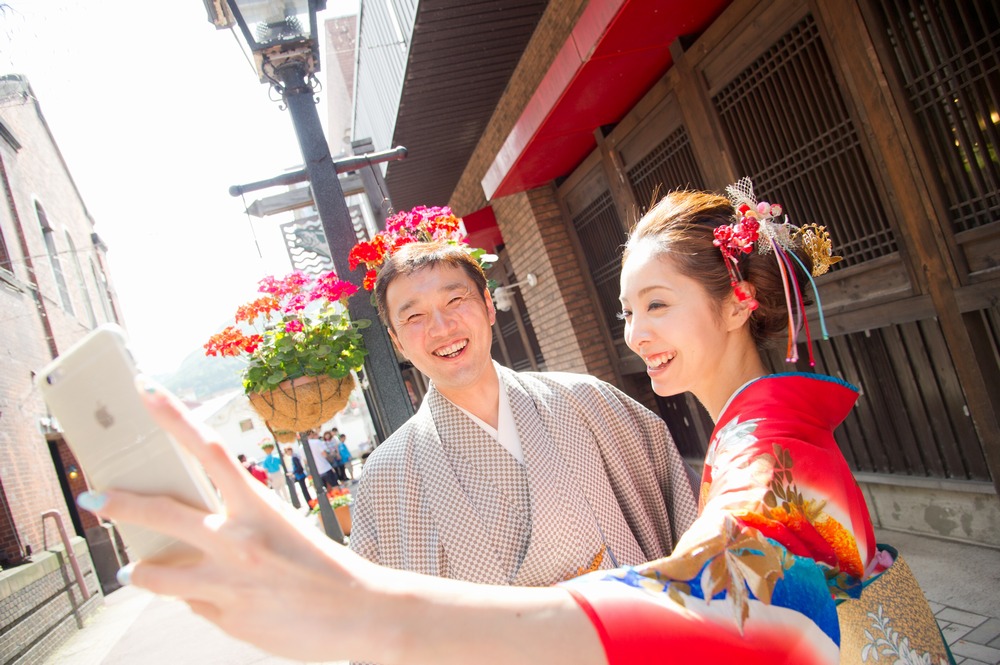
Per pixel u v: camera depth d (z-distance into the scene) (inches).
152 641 285.9
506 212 313.3
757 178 172.2
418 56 235.6
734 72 168.1
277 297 136.6
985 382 132.2
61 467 504.4
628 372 267.3
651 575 31.0
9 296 419.2
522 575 70.2
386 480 76.0
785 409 42.6
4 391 379.6
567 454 74.4
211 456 24.2
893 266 145.7
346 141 684.7
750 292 51.1
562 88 190.1
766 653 30.2
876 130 136.6
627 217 232.1
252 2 137.6
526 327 366.0
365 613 26.1
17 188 490.3
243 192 143.0
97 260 732.7
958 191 131.0
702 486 46.7
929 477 161.8
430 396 78.5
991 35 114.9
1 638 277.1
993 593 133.9
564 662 27.3
